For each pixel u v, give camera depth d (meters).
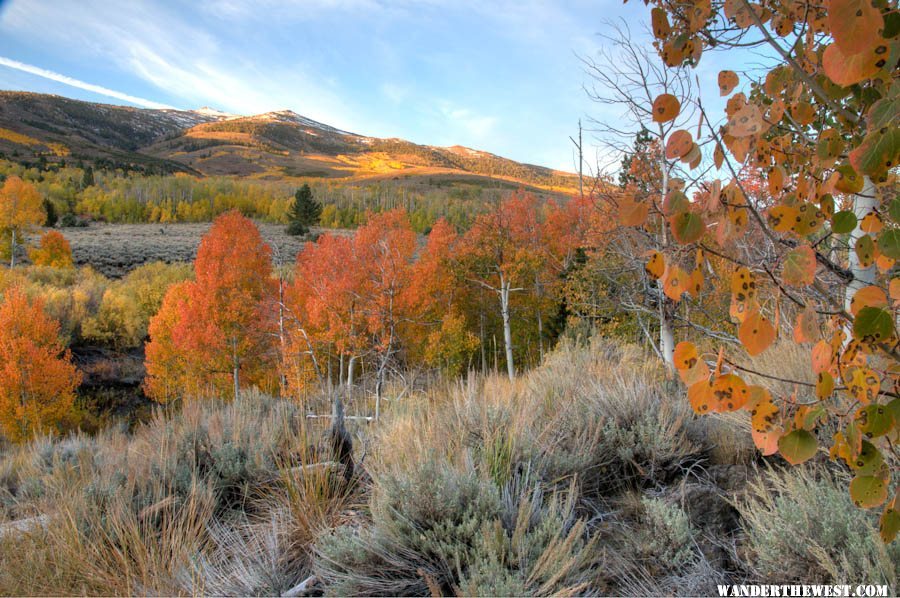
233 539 3.13
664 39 1.26
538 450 3.20
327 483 3.43
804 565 2.04
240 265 27.39
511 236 28.44
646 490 2.99
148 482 3.69
